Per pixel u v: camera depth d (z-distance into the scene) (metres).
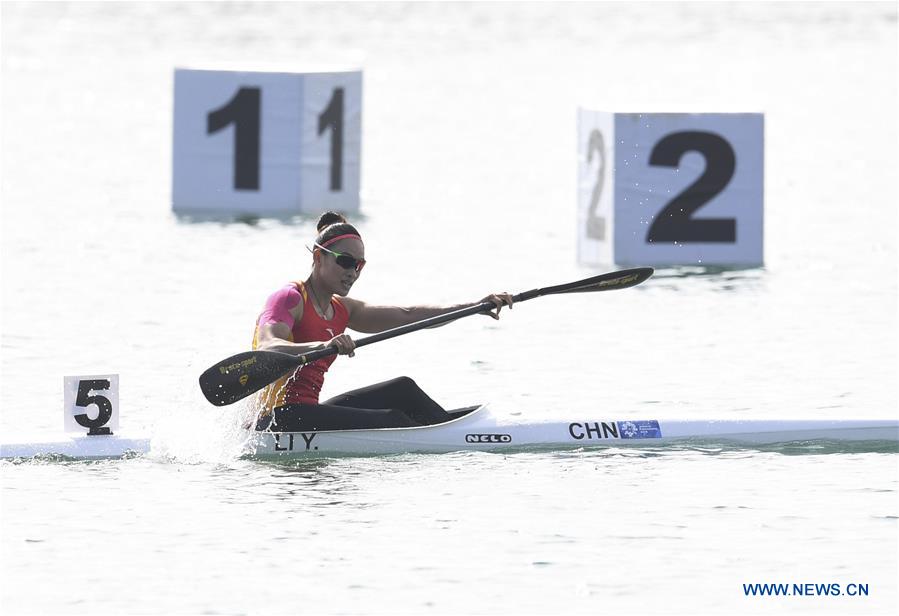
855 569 28.41
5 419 39.50
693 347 50.12
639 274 39.34
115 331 51.47
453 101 144.75
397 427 36.31
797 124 124.19
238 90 82.44
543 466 35.31
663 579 27.92
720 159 67.50
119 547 29.45
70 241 70.31
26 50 192.50
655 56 190.62
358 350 49.81
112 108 135.50
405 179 97.25
